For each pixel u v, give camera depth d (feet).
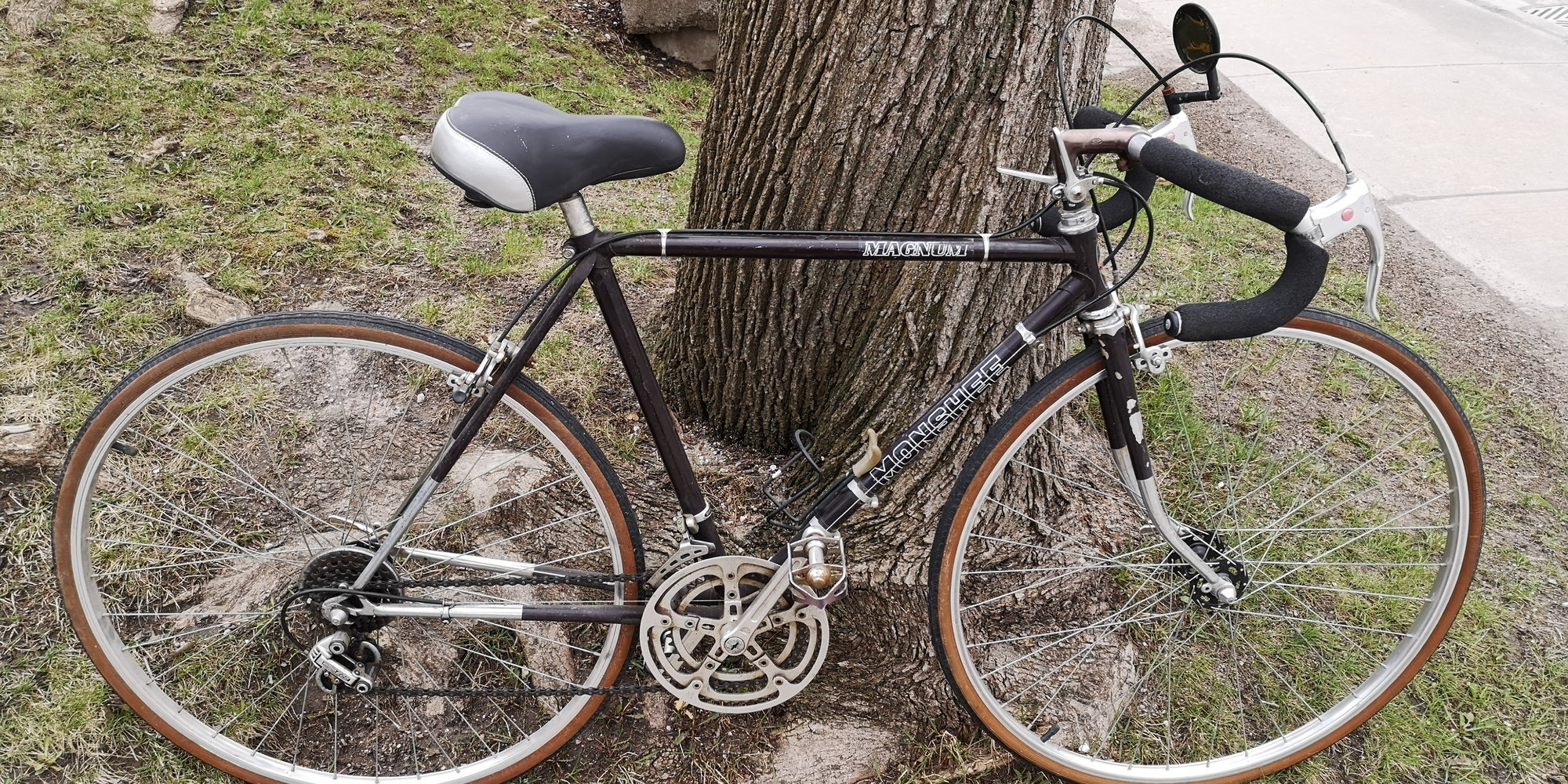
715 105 6.79
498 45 13.88
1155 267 11.20
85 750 5.74
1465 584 6.12
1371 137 15.51
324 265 8.92
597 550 6.11
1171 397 8.91
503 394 5.29
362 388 7.80
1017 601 6.84
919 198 6.03
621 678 6.43
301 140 10.48
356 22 13.10
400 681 6.44
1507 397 9.78
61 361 7.55
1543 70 18.15
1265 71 18.30
